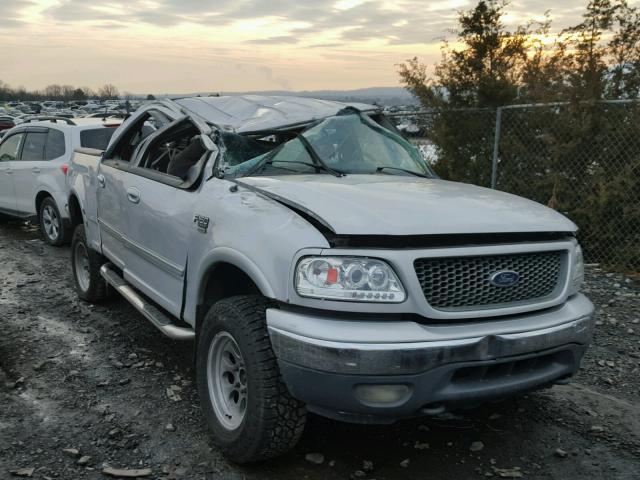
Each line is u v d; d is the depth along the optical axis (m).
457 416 3.65
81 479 3.08
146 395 4.05
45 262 8.03
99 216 5.36
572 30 8.30
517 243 2.98
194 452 3.35
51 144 9.10
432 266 2.78
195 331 3.63
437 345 2.65
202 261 3.39
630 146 7.61
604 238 7.80
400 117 10.27
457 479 3.14
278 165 3.86
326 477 3.14
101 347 4.93
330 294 2.68
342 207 2.94
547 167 8.45
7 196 10.08
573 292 3.24
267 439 2.94
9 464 3.20
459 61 9.48
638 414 3.90
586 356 4.83
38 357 4.71
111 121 9.36
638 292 6.53
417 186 3.64
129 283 4.86
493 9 9.22
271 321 2.82
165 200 4.00
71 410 3.82
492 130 9.16
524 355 2.87
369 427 3.67
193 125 4.35
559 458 3.36
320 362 2.64
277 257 2.85
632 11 8.03
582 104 7.80
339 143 4.15
